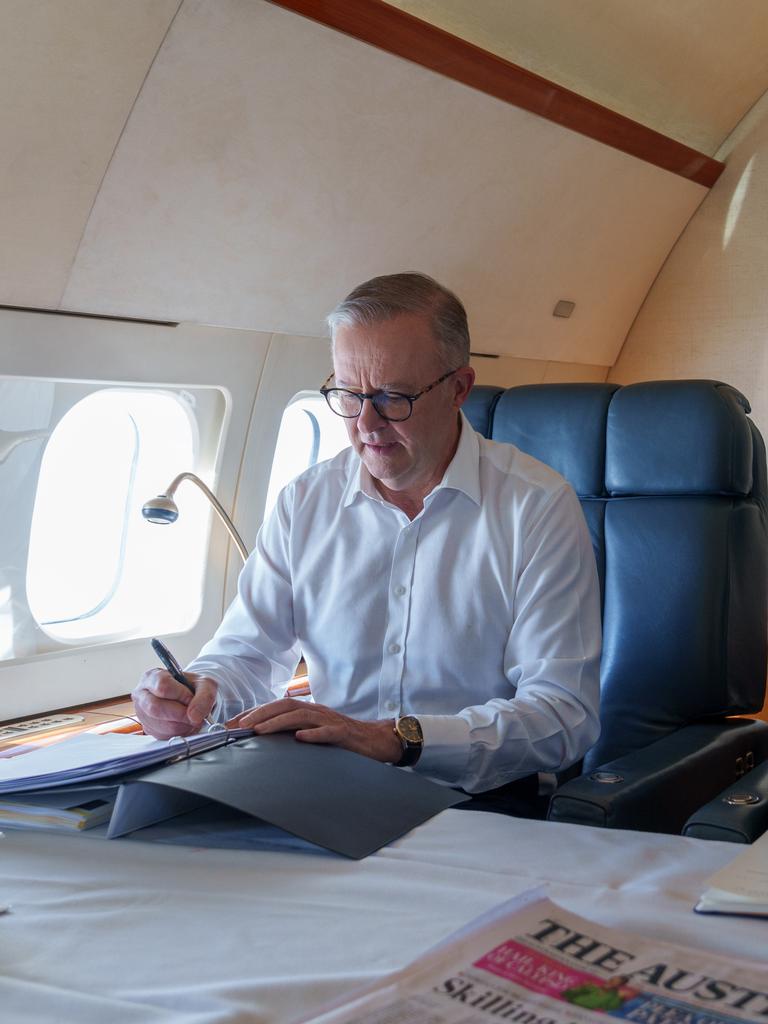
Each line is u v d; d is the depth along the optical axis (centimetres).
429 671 161
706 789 153
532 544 158
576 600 158
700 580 177
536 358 342
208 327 229
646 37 285
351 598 166
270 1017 66
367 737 129
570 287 327
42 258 190
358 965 73
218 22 181
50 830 107
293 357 251
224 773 108
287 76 200
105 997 70
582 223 308
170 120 190
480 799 152
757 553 181
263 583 173
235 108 198
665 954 69
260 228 221
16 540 211
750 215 336
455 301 154
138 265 205
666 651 178
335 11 195
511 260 297
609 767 144
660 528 182
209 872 94
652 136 300
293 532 172
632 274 348
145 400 231
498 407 207
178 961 75
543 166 276
